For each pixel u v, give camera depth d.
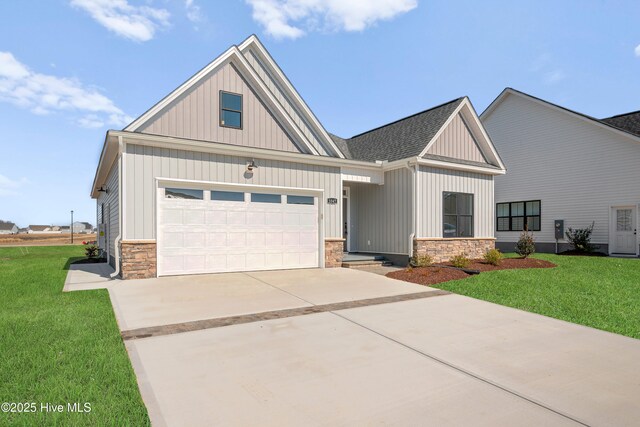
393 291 7.79
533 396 3.23
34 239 49.44
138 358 3.99
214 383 3.40
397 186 12.94
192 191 9.59
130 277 8.80
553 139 18.48
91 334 4.68
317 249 11.65
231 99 10.48
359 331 5.05
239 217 10.25
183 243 9.43
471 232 13.98
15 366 3.65
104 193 16.33
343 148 16.47
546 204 18.69
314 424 2.72
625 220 16.08
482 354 4.25
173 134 9.59
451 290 8.06
